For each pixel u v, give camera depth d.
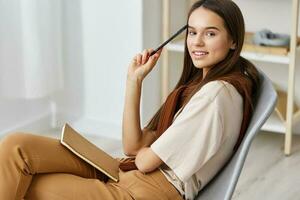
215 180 1.69
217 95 1.61
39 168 1.66
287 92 3.35
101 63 3.42
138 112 1.86
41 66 3.25
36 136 1.70
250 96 1.69
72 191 1.65
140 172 1.72
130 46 3.29
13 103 3.36
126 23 3.26
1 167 1.60
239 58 1.75
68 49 3.48
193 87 1.77
